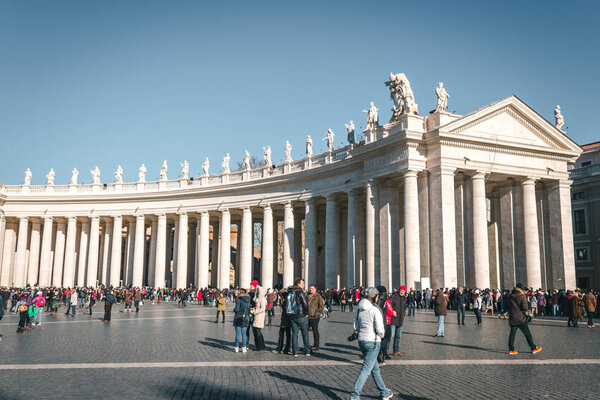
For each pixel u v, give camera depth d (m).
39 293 28.34
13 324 28.48
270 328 25.78
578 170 55.28
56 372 13.21
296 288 16.50
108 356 15.98
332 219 51.28
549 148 44.91
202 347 18.16
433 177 41.44
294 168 57.03
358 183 48.06
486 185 48.16
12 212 71.31
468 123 41.75
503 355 15.95
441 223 40.34
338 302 45.00
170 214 67.19
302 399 10.45
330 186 51.44
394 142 42.47
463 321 26.30
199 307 49.38
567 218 45.66
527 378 12.38
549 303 35.75
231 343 19.39
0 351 17.14
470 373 13.05
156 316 35.44
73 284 71.25
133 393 10.88
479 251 41.38
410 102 43.25
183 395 10.73
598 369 13.55
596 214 52.62
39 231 73.38
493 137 42.97
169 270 75.38
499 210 49.97
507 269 45.59
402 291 16.31
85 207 70.06
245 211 60.56
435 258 40.50
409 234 40.88
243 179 62.28
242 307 17.00
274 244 67.12
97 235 69.25
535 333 22.48
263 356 16.06
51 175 72.50
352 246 48.12
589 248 53.06
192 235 74.38
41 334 22.80
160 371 13.39
